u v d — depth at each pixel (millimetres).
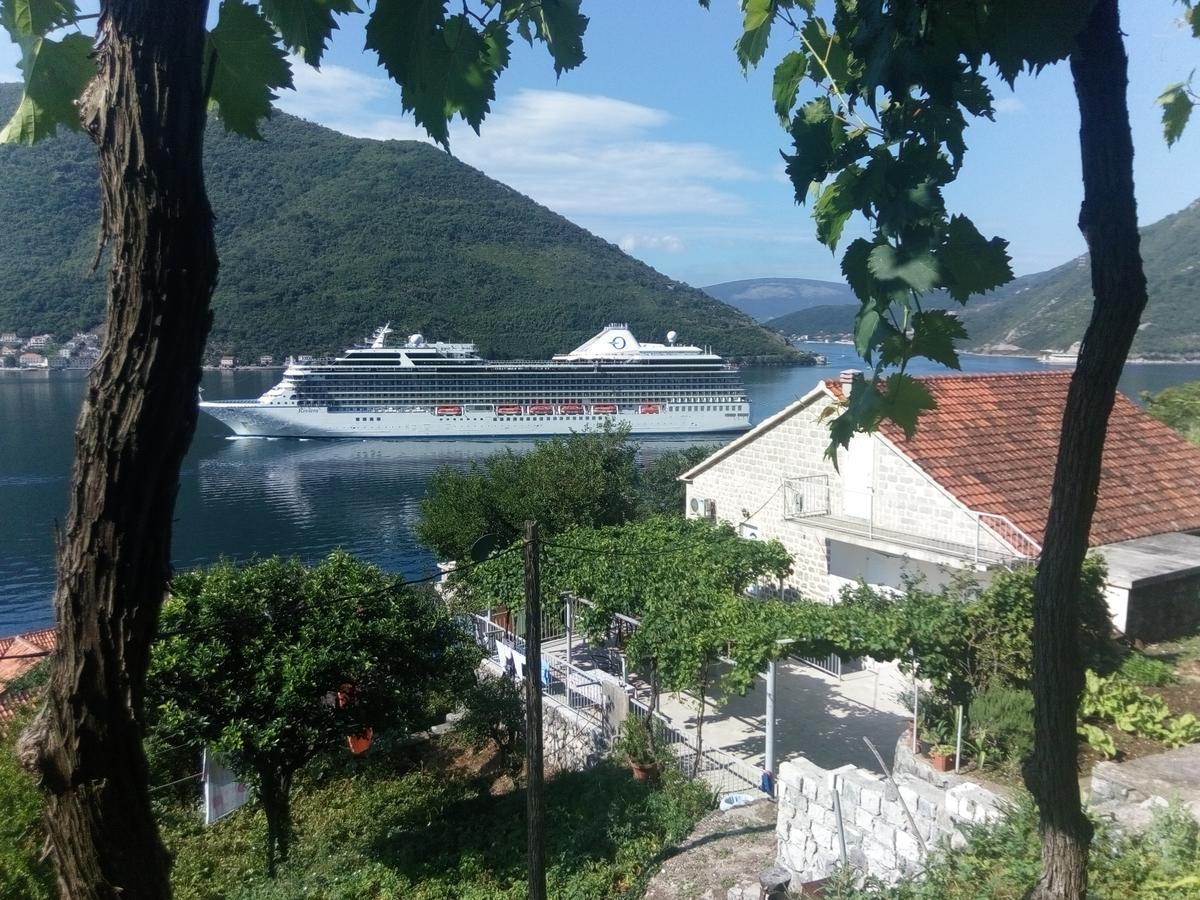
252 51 2170
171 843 15328
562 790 14508
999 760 10008
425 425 101312
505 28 2453
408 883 12430
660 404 104312
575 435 32250
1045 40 1818
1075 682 2617
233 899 12781
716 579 15258
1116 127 2264
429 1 2135
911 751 10938
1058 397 19312
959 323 2004
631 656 14844
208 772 14602
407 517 59750
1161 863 5086
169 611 14117
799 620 12617
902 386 2135
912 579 15242
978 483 16016
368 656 14625
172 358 2051
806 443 19391
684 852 10898
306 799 17516
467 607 21781
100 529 2055
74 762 2100
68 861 2152
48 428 89625
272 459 86188
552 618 20688
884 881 6746
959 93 1982
